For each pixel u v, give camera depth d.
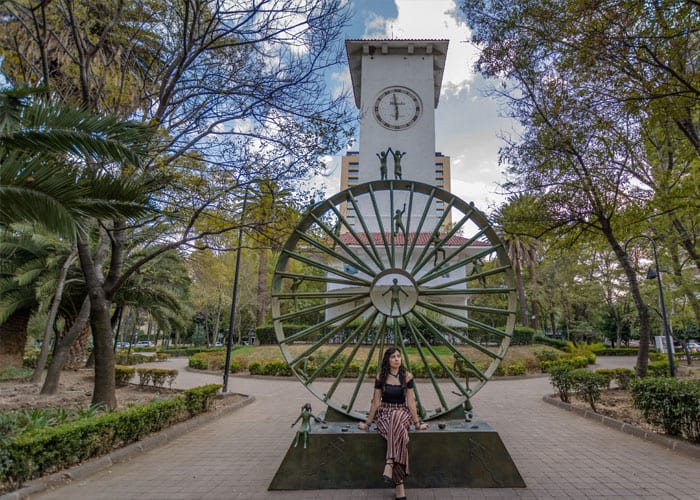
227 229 9.16
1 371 15.65
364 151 22.89
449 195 6.59
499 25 10.43
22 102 5.47
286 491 4.99
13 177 5.17
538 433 8.00
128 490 5.12
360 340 6.29
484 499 4.63
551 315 45.50
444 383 15.59
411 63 24.00
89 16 9.78
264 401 12.45
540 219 11.32
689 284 16.83
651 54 7.76
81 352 18.50
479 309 6.34
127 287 18.09
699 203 9.99
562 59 9.83
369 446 5.10
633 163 11.09
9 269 16.17
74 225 5.48
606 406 10.26
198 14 9.12
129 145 6.28
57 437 5.53
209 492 5.01
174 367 25.12
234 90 9.66
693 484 5.12
